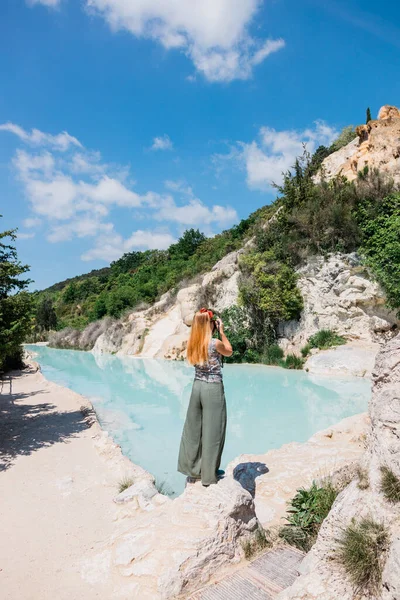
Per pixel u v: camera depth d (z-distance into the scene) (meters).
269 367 15.30
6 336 6.57
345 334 14.96
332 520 2.44
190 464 3.75
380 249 13.54
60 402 10.03
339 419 8.33
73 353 27.77
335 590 2.11
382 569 2.01
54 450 6.30
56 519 4.08
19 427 7.68
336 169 23.30
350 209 15.93
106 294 39.50
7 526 3.96
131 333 25.69
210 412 3.62
